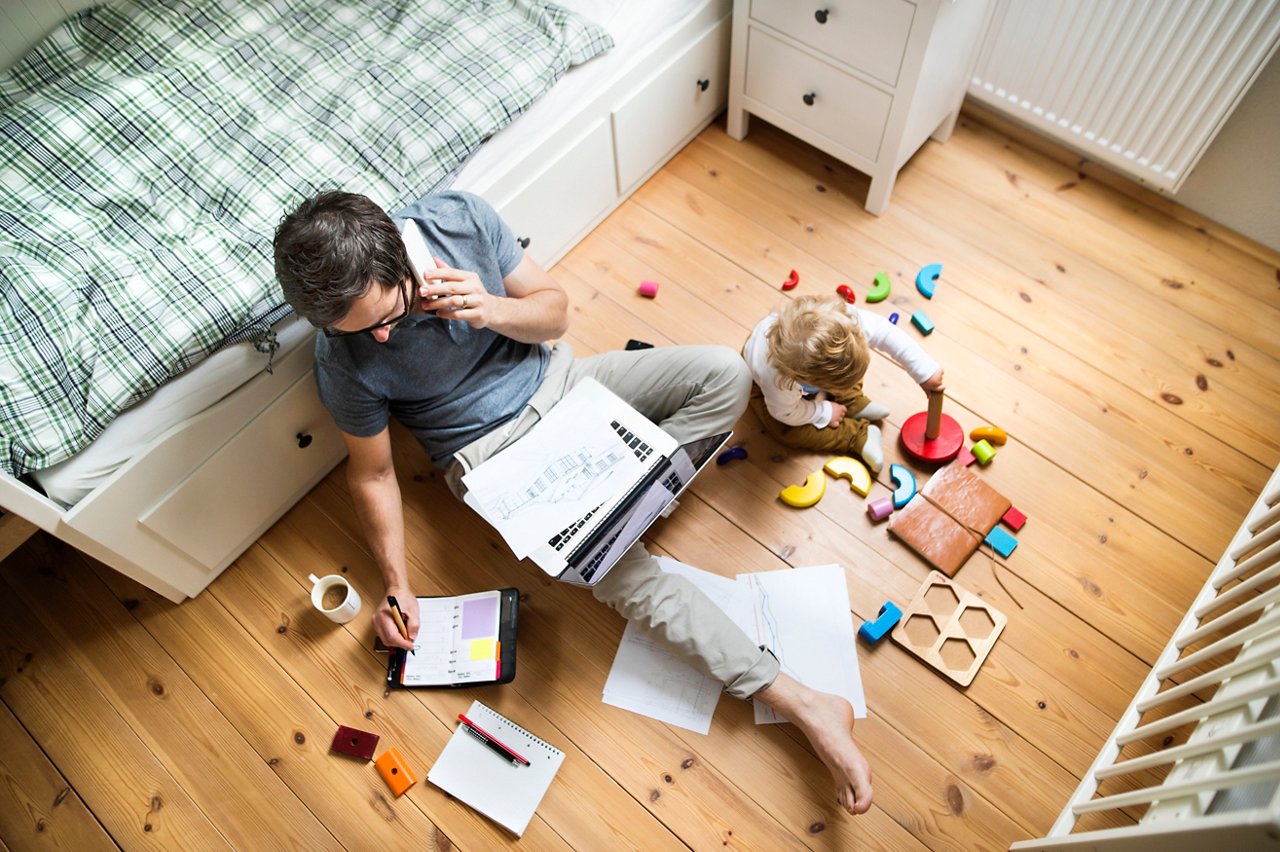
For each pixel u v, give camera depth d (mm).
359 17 1532
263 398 1340
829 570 1467
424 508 1562
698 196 1936
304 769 1336
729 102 1959
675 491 1323
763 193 1936
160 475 1250
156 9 1446
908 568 1470
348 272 1006
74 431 1133
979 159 1960
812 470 1570
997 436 1562
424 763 1331
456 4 1562
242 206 1316
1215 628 1134
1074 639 1395
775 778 1300
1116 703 1340
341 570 1514
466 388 1325
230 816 1301
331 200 1037
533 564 1502
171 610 1481
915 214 1876
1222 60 1490
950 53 1646
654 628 1282
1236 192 1726
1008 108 1860
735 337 1727
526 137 1532
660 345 1723
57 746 1367
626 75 1661
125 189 1293
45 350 1131
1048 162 1945
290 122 1393
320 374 1216
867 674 1377
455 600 1443
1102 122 1733
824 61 1688
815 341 1268
